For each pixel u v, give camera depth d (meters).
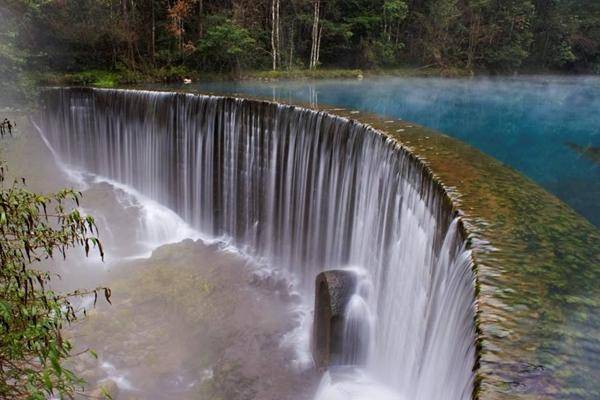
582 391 3.03
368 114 10.34
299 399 8.03
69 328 9.45
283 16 26.62
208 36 21.44
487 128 15.95
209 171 13.35
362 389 7.59
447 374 4.48
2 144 13.36
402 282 7.19
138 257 12.74
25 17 16.52
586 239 4.88
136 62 20.61
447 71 30.03
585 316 3.72
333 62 29.59
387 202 8.04
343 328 8.05
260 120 11.84
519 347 3.39
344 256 9.73
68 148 15.52
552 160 12.53
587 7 35.50
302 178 10.90
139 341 9.47
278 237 11.90
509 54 31.41
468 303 4.16
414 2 31.75
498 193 5.98
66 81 17.44
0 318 3.81
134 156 14.84
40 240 4.53
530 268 4.33
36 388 3.90
